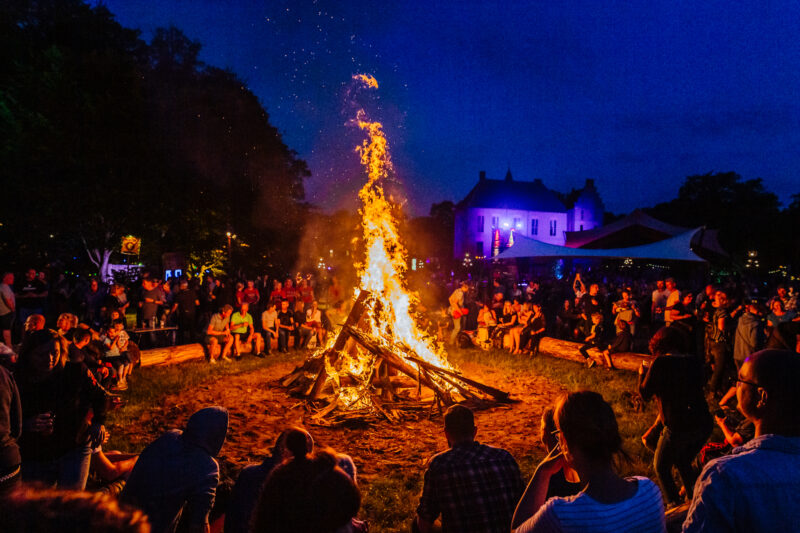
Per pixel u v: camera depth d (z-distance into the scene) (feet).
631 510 5.75
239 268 94.99
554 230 213.46
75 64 72.08
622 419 25.99
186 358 40.22
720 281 117.19
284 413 27.68
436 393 28.55
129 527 3.05
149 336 46.42
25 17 83.97
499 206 208.13
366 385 30.48
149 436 23.44
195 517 9.87
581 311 50.57
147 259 82.79
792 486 5.08
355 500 4.74
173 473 9.96
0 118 68.85
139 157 71.97
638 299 63.46
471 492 9.76
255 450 21.83
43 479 12.29
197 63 87.61
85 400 13.08
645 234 79.41
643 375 15.74
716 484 5.24
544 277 102.42
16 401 11.44
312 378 32.27
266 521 4.57
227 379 35.17
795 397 5.36
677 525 9.54
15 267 69.41
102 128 69.72
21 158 66.39
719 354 28.94
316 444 23.03
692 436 13.91
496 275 92.48
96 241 74.74
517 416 27.53
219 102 84.48
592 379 35.60
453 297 49.98
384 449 22.48
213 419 10.57
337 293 71.87
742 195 195.21
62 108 68.18
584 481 6.22
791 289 44.24
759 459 5.26
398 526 15.48
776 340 20.83
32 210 68.44
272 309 44.70
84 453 12.97
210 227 82.12
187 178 77.77
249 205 91.15
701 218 192.54
